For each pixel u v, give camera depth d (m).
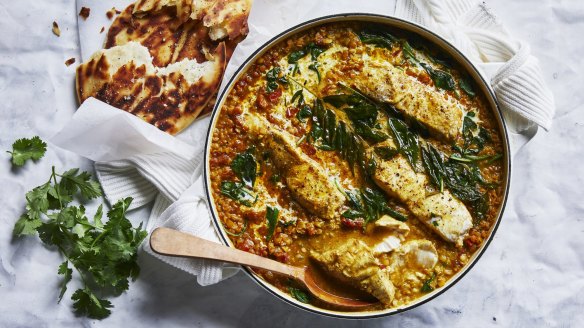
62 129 0.82
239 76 0.79
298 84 0.80
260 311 0.86
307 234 0.78
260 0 0.86
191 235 0.76
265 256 0.78
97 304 0.83
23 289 0.85
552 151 0.88
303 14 0.86
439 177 0.78
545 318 0.87
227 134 0.79
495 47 0.83
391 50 0.80
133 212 0.86
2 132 0.87
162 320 0.85
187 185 0.83
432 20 0.84
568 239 0.88
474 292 0.87
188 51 0.86
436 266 0.78
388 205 0.79
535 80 0.79
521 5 0.88
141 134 0.82
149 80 0.86
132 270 0.83
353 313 0.75
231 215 0.79
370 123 0.79
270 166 0.79
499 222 0.76
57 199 0.84
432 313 0.86
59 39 0.88
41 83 0.88
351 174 0.79
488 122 0.79
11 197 0.86
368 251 0.76
